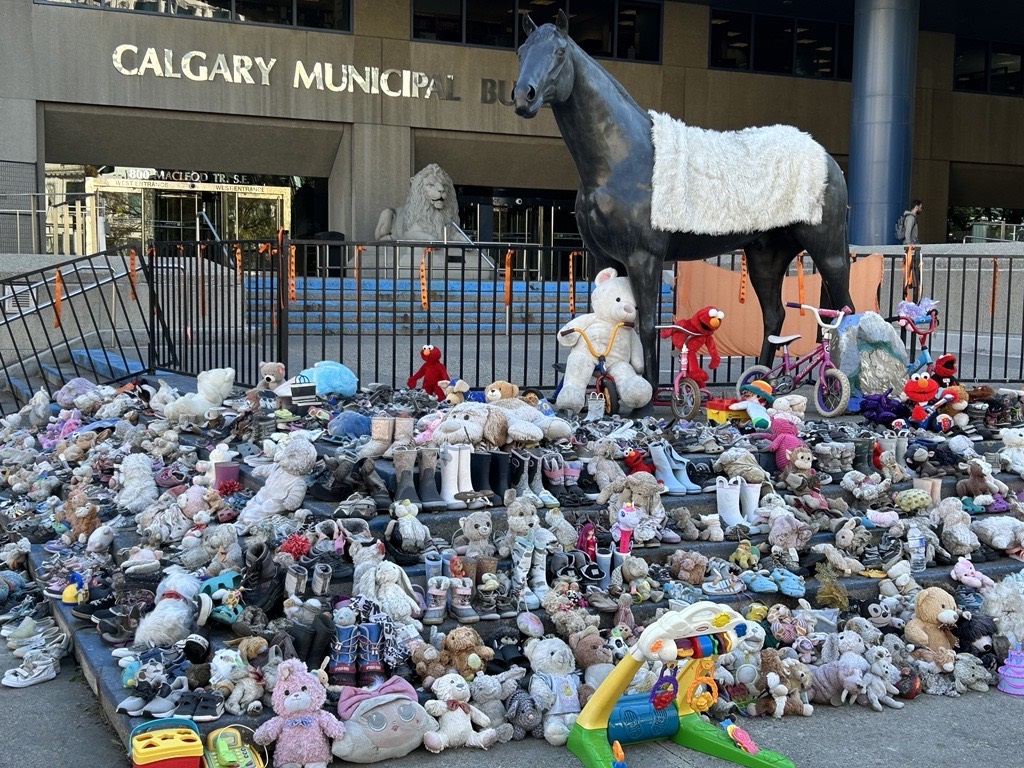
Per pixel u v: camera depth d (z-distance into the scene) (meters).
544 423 5.95
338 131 23.73
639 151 7.15
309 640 4.30
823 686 4.78
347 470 5.32
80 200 21.80
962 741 4.39
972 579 5.66
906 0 21.52
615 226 7.16
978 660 5.07
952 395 7.36
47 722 4.38
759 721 4.61
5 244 20.78
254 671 4.16
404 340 13.59
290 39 22.95
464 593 4.72
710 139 7.54
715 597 5.19
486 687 4.32
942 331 15.11
